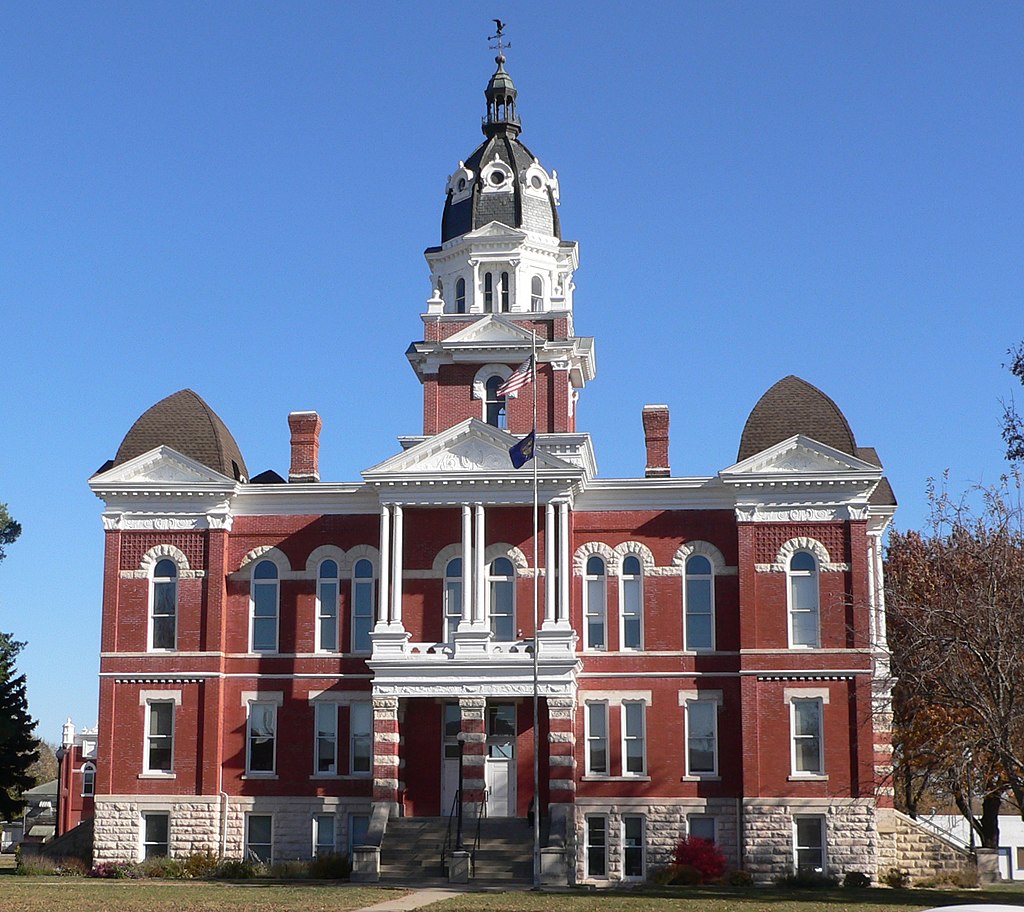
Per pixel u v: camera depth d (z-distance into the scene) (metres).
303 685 53.56
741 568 52.22
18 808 72.00
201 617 53.62
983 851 50.88
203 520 54.16
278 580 54.41
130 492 54.06
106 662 53.50
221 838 52.53
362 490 54.34
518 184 62.38
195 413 56.09
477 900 39.75
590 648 53.47
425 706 53.28
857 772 50.50
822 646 51.44
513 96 64.69
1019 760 47.00
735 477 52.38
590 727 53.03
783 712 51.28
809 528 52.25
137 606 53.78
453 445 52.91
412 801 52.59
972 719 55.53
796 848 50.47
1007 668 47.22
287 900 39.03
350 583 54.19
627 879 51.75
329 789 52.78
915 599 61.06
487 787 52.72
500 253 61.44
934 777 67.75
